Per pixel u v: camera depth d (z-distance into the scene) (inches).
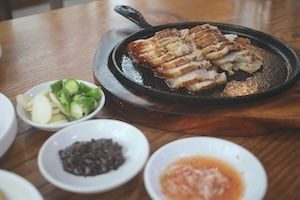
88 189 11.1
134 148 13.2
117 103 16.2
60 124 14.5
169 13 28.1
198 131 15.3
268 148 14.6
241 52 19.7
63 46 22.9
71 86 15.8
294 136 15.3
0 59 21.2
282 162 13.8
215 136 15.3
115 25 26.0
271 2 31.0
